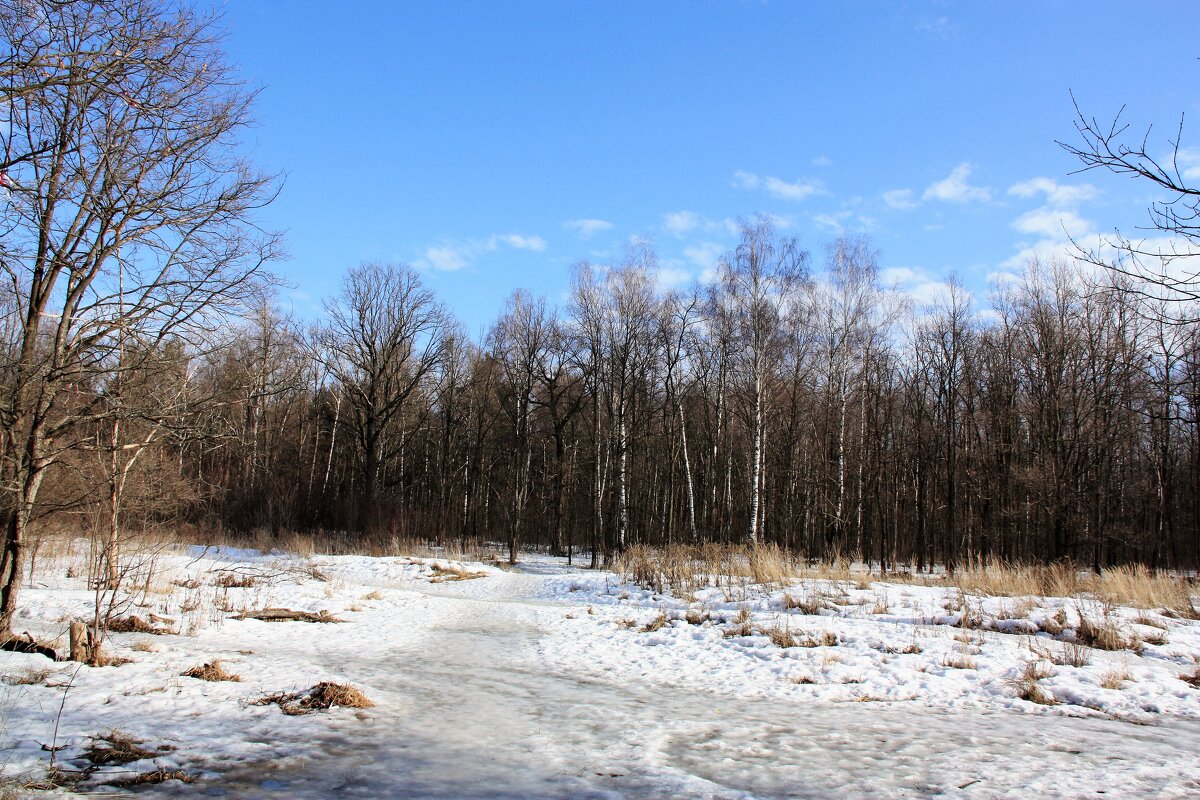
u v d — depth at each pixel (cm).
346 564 2588
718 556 2258
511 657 1167
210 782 521
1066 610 1342
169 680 801
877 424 3662
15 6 649
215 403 988
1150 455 3441
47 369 851
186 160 906
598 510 3488
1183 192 438
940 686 932
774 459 4078
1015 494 3186
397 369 4312
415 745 637
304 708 738
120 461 1018
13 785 487
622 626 1442
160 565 1758
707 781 565
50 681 756
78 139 845
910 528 4047
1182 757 642
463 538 3978
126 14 768
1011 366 3269
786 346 3164
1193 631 1187
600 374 3662
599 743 670
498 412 4712
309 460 4556
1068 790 555
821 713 818
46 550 1680
